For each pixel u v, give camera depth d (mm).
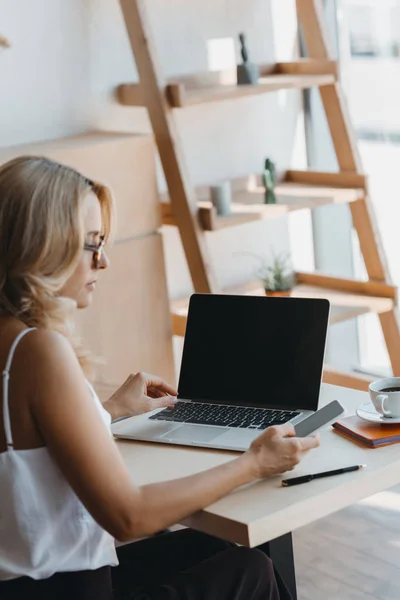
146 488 1582
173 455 1875
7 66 3434
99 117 3705
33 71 3502
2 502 1576
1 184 1624
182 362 2209
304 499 1603
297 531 3162
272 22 4230
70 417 1521
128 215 3355
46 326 1617
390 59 4066
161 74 3430
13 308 1611
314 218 4559
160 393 2188
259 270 4371
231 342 2170
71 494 1588
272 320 2137
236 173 4223
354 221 4047
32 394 1529
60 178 1632
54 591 1594
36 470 1562
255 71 3758
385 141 4191
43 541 1580
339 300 3979
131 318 3406
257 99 4246
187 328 2227
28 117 3512
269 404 2078
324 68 3924
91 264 1726
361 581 2805
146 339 3461
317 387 2041
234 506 1600
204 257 3537
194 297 2240
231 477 1631
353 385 3795
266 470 1674
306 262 4574
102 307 3314
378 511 3256
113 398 2074
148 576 1913
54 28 3531
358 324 4480
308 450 1706
